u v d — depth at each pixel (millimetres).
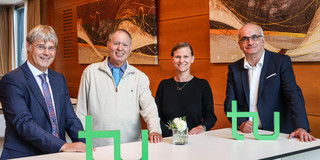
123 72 2703
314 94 3223
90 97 2664
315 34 3127
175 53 2975
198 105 2924
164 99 3014
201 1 4277
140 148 2113
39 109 2164
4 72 9758
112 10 5617
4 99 2098
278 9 3406
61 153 1985
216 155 1931
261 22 3568
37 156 1922
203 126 2779
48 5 7461
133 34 5223
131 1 5215
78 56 6535
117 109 2623
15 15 9688
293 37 3301
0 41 9672
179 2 4574
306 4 3176
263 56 2584
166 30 4785
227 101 2703
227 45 3912
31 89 2143
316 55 3139
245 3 3701
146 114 2576
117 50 2584
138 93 2672
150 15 4895
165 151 2029
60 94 2312
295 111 2416
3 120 3945
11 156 2088
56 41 2205
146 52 5023
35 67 2207
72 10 6730
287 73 2496
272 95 2523
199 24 4324
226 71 4020
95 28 6027
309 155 2168
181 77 3023
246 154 1952
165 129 2879
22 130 2021
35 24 8016
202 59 4324
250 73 2633
